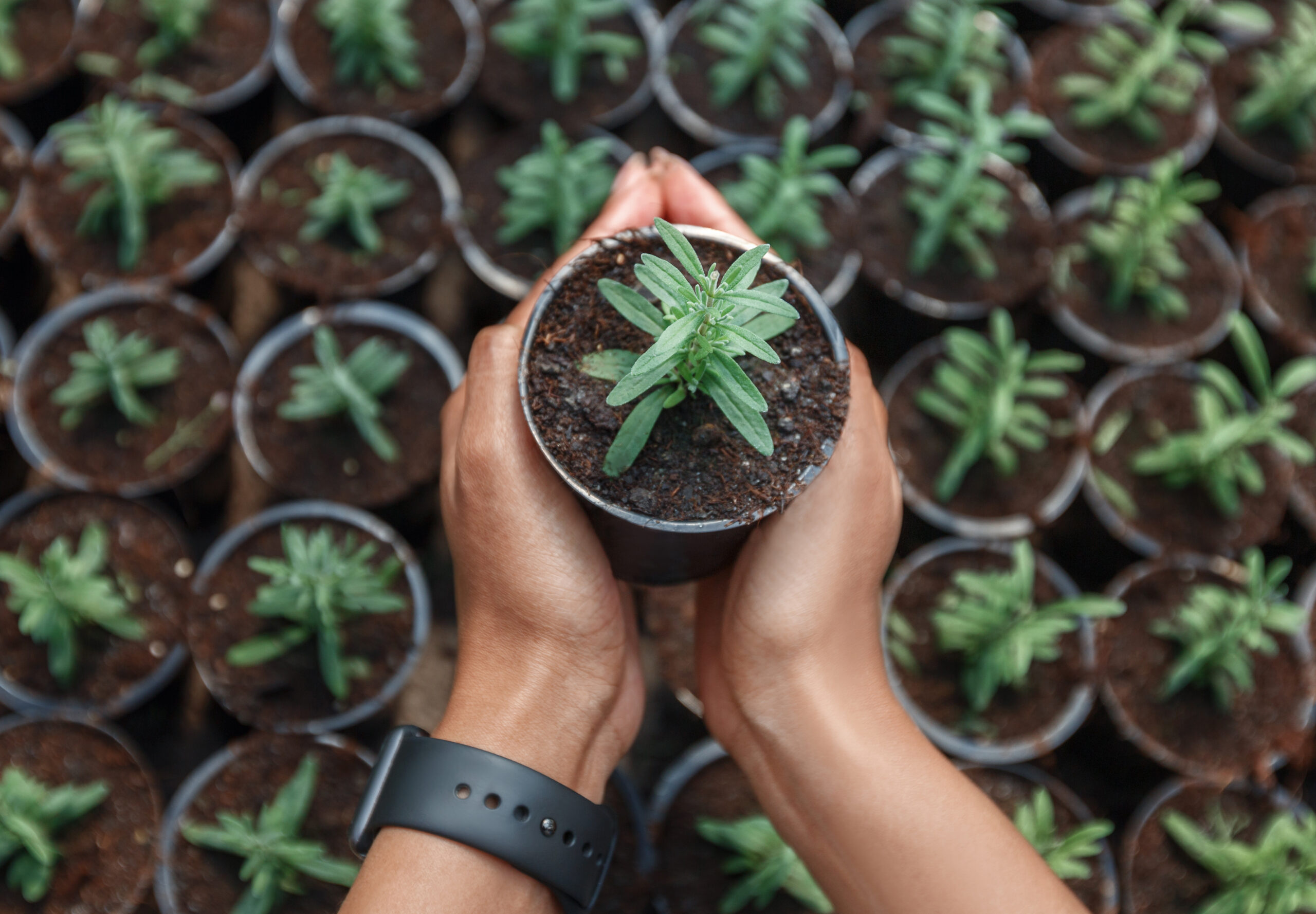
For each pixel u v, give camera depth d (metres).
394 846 0.44
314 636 0.68
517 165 0.73
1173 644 0.70
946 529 0.70
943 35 0.74
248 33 0.75
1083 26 0.78
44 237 0.72
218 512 0.73
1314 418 0.74
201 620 0.67
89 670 0.67
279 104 0.77
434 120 0.76
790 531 0.51
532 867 0.44
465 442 0.51
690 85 0.76
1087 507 0.72
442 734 0.50
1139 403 0.72
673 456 0.48
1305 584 0.72
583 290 0.51
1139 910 0.67
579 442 0.48
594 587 0.51
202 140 0.73
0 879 0.65
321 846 0.65
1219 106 0.78
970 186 0.72
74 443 0.69
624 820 0.67
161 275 0.72
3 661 0.67
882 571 0.52
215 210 0.73
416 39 0.75
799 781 0.51
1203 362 0.77
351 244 0.72
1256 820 0.68
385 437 0.70
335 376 0.67
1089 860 0.67
